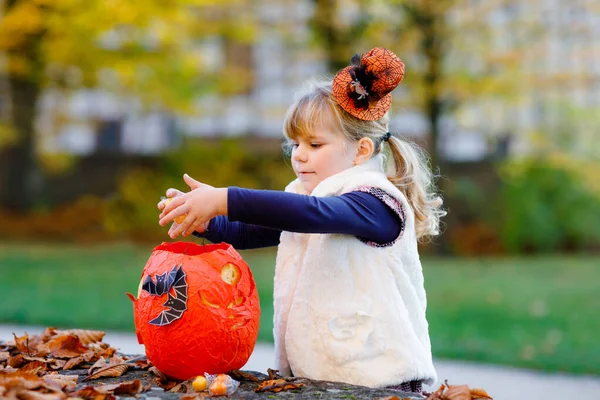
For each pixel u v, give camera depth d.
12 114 12.41
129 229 12.57
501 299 7.26
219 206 1.98
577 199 11.83
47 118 13.16
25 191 12.78
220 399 1.89
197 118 13.16
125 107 13.42
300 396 1.92
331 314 2.09
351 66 2.27
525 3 10.88
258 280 8.20
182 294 1.98
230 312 2.01
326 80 2.47
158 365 2.05
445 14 10.46
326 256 2.11
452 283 8.36
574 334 5.61
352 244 2.11
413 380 2.09
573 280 8.57
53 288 7.58
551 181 11.79
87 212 12.76
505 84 10.74
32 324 5.60
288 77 13.20
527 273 9.23
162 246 2.15
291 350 2.12
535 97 11.77
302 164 2.24
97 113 13.84
